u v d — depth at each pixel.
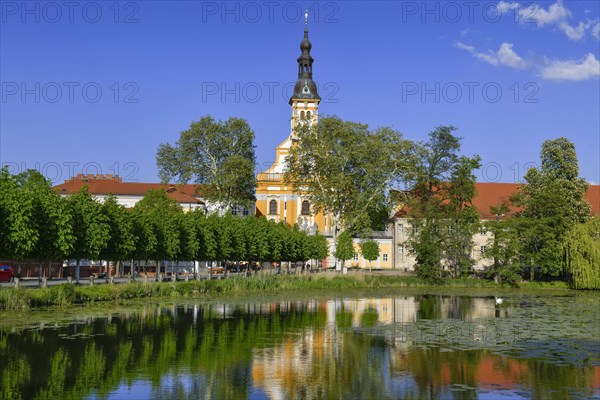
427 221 86.38
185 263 94.88
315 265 112.75
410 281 79.44
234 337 29.56
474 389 19.83
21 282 56.16
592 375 21.81
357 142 87.62
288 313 41.44
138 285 49.53
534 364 23.69
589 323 36.72
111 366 22.20
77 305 40.88
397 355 25.41
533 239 83.00
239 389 19.52
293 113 121.94
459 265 88.19
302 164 88.62
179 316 37.22
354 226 90.62
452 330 33.09
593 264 74.31
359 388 19.88
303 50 122.19
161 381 20.28
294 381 20.72
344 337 30.20
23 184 52.88
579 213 90.25
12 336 27.55
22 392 18.58
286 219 121.81
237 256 74.94
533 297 61.62
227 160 93.56
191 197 120.56
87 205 49.59
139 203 90.06
